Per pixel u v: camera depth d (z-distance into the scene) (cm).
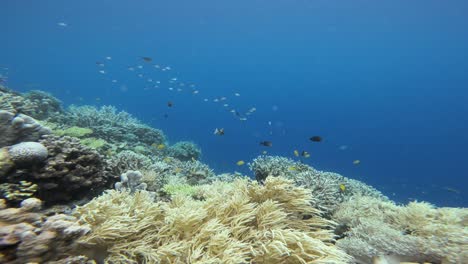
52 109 1498
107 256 335
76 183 514
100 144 1066
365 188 1006
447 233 455
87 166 546
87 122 1440
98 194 573
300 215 454
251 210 420
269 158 998
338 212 620
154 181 721
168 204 478
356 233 503
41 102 1470
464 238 421
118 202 426
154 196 604
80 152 550
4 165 439
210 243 348
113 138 1414
